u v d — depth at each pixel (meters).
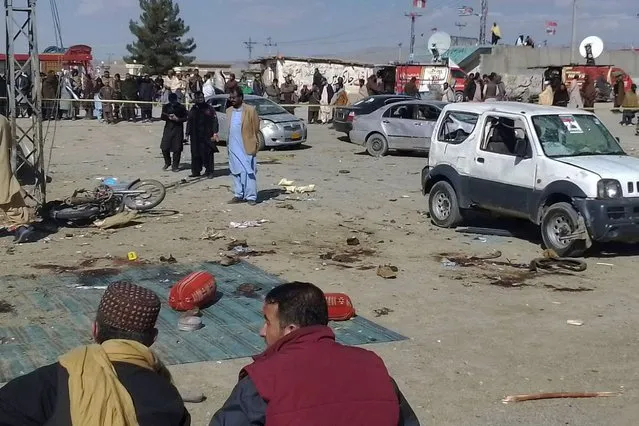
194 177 17.78
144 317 2.70
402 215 13.88
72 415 2.40
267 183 17.23
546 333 7.66
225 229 12.31
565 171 10.74
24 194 11.91
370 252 11.04
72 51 45.03
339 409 2.64
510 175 11.55
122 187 13.02
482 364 6.78
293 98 35.59
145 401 2.51
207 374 6.36
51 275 9.37
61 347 6.86
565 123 11.63
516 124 11.72
